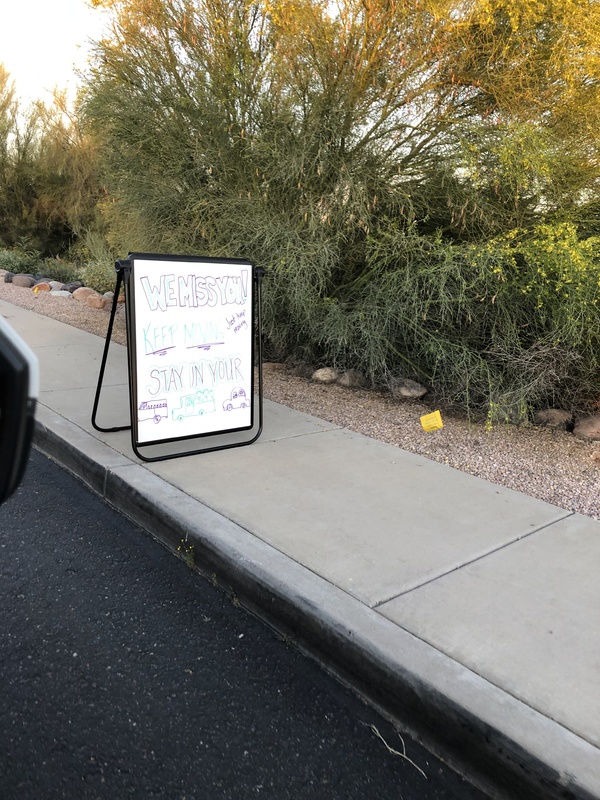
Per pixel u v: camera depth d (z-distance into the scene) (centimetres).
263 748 224
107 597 305
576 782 193
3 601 297
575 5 533
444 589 291
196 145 690
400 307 574
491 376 558
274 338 710
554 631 264
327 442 483
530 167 540
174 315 432
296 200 651
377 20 558
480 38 575
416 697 233
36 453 477
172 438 442
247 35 655
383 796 208
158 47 696
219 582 320
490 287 545
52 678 251
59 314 970
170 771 212
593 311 504
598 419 526
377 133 619
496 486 414
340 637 260
